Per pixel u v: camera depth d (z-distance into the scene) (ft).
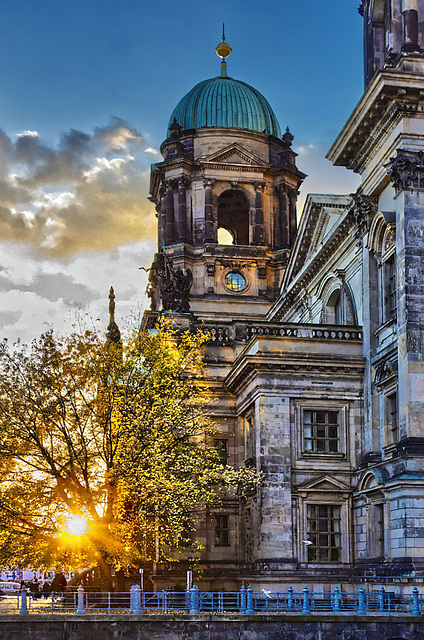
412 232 151.12
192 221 277.85
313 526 169.89
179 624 118.93
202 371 200.85
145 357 168.76
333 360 173.99
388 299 166.30
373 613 121.90
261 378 174.09
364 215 170.91
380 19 174.40
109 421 153.28
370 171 168.76
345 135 168.86
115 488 149.59
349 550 167.63
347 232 188.14
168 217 277.03
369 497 159.74
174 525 160.66
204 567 187.62
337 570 165.99
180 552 173.88
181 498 157.28
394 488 144.87
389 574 141.69
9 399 151.23
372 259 171.83
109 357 158.92
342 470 171.83
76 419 150.92
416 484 141.28
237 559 189.98
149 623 118.83
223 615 119.24
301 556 166.91
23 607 121.60
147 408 159.74
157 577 183.83
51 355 153.99
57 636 117.80
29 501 147.02
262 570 163.94
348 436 174.29
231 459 197.67
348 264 190.90
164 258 220.23
